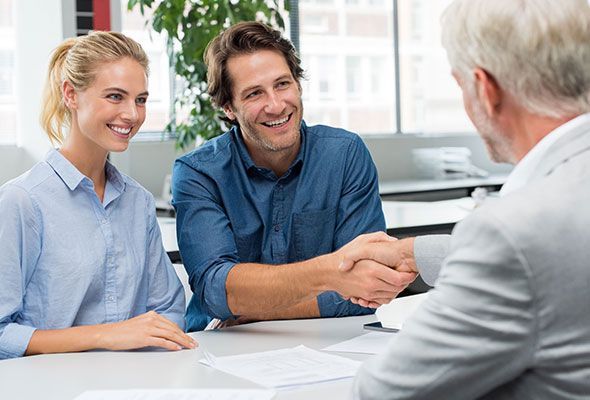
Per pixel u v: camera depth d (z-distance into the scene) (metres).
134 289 1.89
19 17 4.67
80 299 1.81
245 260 2.16
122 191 1.91
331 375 1.48
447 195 5.38
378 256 1.73
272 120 2.04
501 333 0.87
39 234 1.78
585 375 0.87
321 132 2.22
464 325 0.90
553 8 0.94
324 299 1.98
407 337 0.95
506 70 0.96
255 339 1.79
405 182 5.84
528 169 0.96
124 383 1.46
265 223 2.14
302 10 6.15
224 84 2.07
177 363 1.59
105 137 1.80
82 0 4.48
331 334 1.83
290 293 1.85
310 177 2.16
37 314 1.79
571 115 0.96
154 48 5.56
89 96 1.78
